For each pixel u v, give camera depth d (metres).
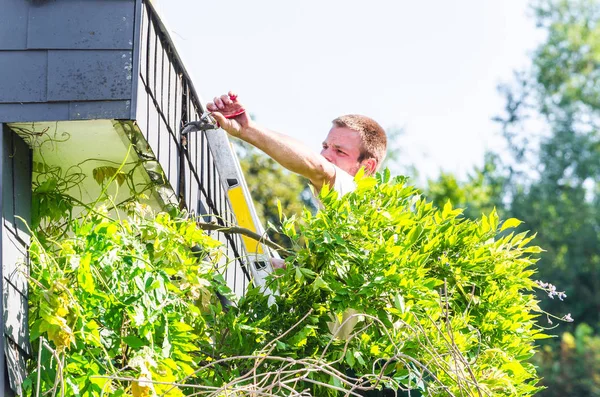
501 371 5.54
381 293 5.31
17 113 4.97
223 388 4.66
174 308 5.17
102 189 5.43
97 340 4.73
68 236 5.63
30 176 5.21
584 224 30.22
